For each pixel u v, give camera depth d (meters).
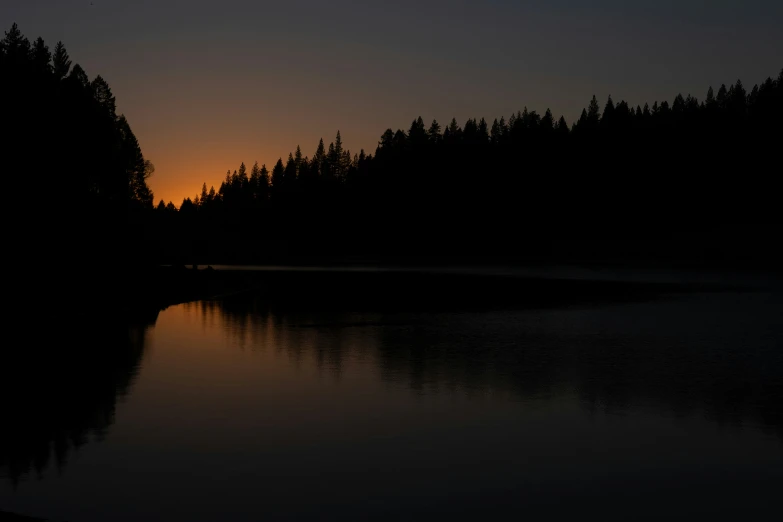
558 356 19.41
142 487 8.94
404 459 10.11
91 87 53.00
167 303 37.78
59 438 11.17
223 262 109.12
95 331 25.16
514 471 9.59
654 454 10.36
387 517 8.00
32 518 7.91
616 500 8.54
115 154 52.19
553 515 8.08
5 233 34.19
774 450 10.55
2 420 12.30
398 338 23.30
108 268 40.75
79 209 41.91
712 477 9.37
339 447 10.68
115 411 12.96
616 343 21.98
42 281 33.22
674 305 36.62
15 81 39.59
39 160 38.06
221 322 28.38
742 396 14.18
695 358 19.11
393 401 13.77
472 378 16.12
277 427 11.84
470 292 46.66
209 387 15.12
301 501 8.48
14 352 20.25
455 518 7.97
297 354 19.83
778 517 8.03
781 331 24.94
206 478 9.30
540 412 12.88
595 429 11.73
